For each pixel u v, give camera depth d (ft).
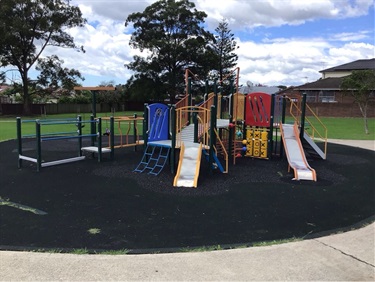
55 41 130.11
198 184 23.93
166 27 143.54
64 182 24.25
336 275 10.62
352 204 19.72
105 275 10.44
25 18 120.57
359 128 75.51
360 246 13.05
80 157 33.06
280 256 12.00
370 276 10.58
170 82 143.54
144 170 28.30
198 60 141.38
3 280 10.10
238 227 15.57
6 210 17.81
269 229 15.35
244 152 36.70
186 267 11.04
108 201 19.67
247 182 24.89
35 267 10.97
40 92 136.46
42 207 18.43
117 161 32.78
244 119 36.78
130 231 14.90
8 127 73.72
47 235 14.30
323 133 64.90
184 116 38.65
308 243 13.34
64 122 31.14
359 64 169.99
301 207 19.01
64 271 10.69
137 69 146.00
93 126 38.96
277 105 38.50
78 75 136.98
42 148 41.45
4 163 31.19
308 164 31.48
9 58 125.18
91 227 15.37
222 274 10.58
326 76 172.35
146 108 29.76
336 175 27.99
